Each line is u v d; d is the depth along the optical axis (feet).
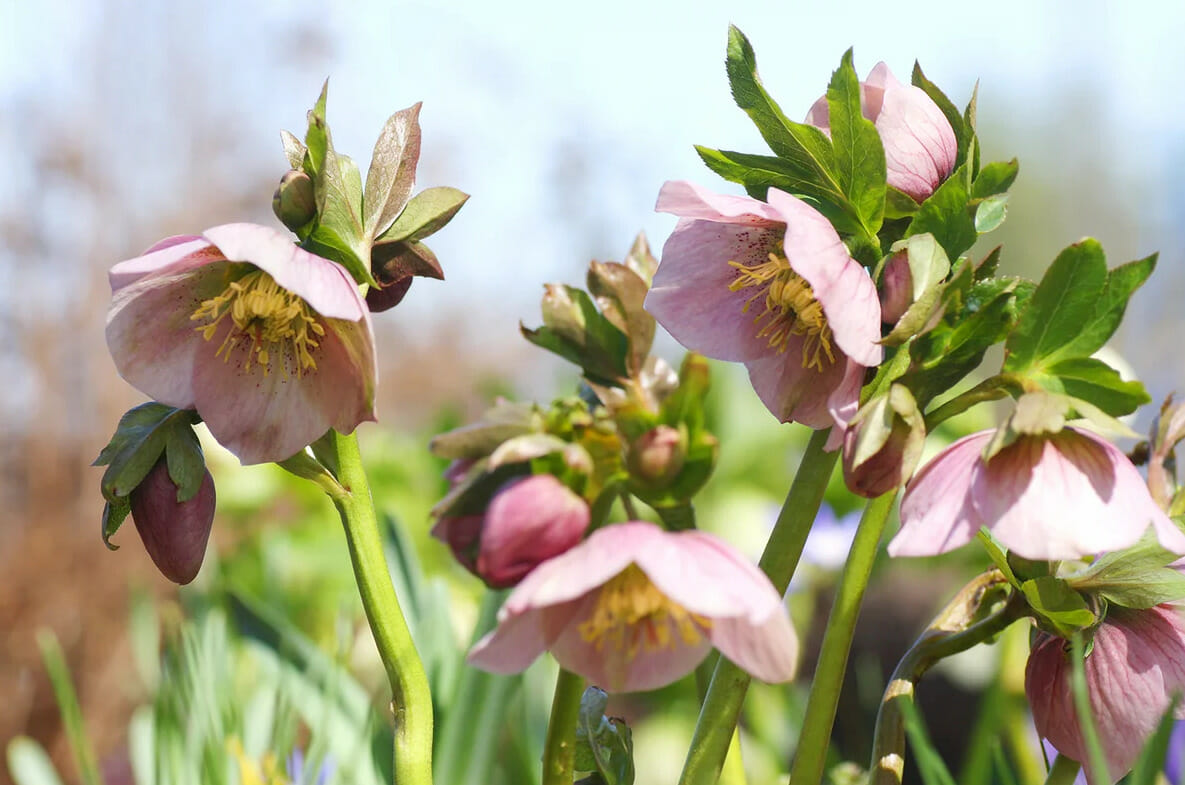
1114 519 1.78
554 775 1.91
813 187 1.92
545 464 1.81
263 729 2.68
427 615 2.77
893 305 1.85
